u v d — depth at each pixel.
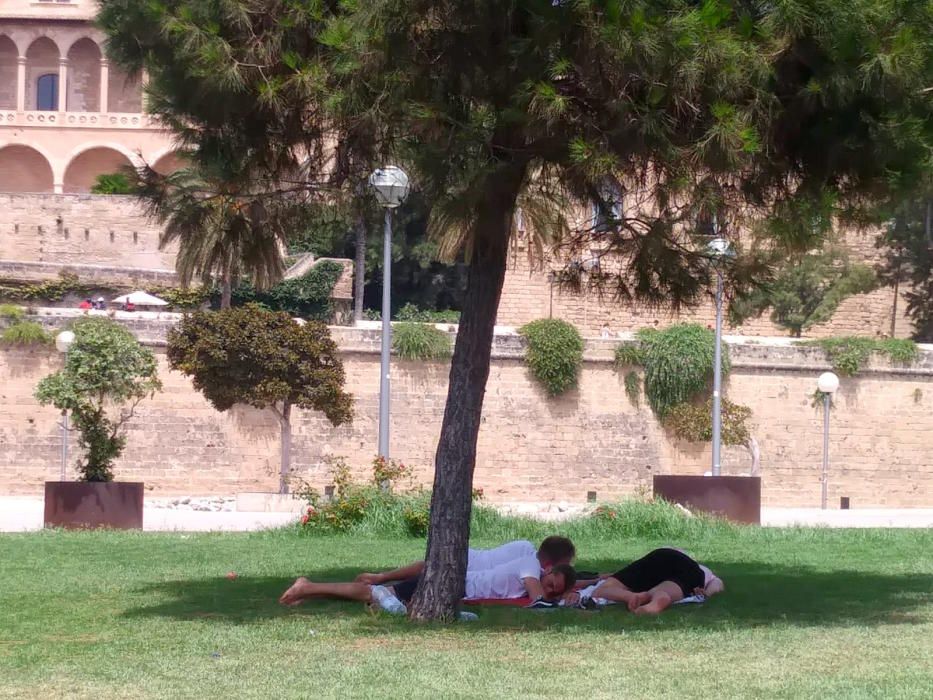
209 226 11.46
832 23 9.11
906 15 9.46
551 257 13.17
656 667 8.41
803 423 40.00
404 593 11.16
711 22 8.94
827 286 50.59
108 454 23.00
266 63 9.96
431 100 9.52
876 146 9.48
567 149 9.66
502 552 11.60
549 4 9.01
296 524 20.48
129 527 21.36
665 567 11.58
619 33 8.74
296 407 37.59
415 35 9.49
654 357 38.94
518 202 11.20
